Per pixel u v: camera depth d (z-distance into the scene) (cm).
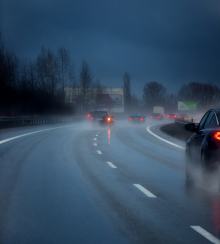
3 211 1039
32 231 866
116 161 2053
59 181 1474
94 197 1204
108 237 823
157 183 1432
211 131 1244
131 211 1035
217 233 846
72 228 887
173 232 854
